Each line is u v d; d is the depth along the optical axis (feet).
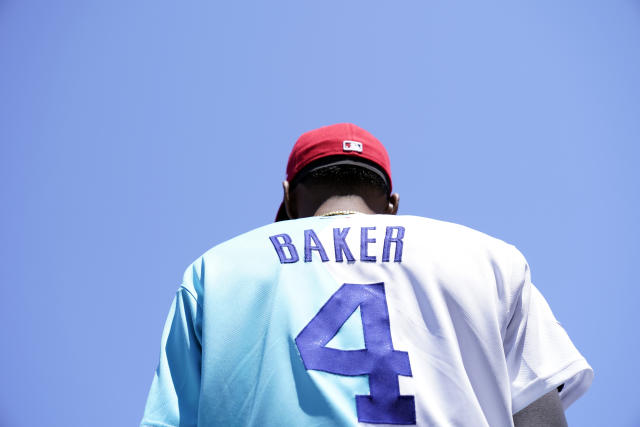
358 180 6.67
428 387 5.09
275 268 5.64
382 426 4.90
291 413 4.97
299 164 6.87
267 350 5.26
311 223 5.98
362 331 5.25
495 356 5.34
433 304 5.39
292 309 5.39
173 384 5.60
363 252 5.67
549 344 5.70
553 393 5.53
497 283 5.69
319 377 5.06
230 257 5.82
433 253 5.66
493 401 5.26
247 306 5.50
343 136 6.85
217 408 5.20
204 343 5.40
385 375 5.07
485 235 6.07
